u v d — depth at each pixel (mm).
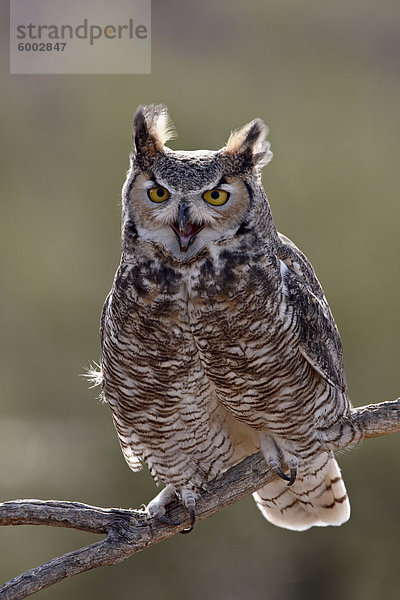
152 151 6203
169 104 19312
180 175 6102
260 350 6305
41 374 17078
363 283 16359
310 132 18359
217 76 19891
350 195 17234
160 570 15734
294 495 7645
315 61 20469
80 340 17422
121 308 6344
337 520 7730
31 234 18516
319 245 16812
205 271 6199
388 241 16797
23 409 16828
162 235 6199
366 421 6801
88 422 16594
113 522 6348
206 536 15852
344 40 21156
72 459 16172
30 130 19875
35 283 17859
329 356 6648
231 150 6238
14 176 19469
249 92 19391
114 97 19625
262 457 6820
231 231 6203
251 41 21172
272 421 6629
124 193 6352
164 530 6531
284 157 17734
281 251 6781
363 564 15711
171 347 6336
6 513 6156
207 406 6723
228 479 6797
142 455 7031
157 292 6234
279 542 15812
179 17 21453
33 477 16047
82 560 6180
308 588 15750
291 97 19234
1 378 17031
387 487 15586
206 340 6293
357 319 16125
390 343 16078
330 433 6797
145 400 6625
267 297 6242
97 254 18438
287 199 17297
